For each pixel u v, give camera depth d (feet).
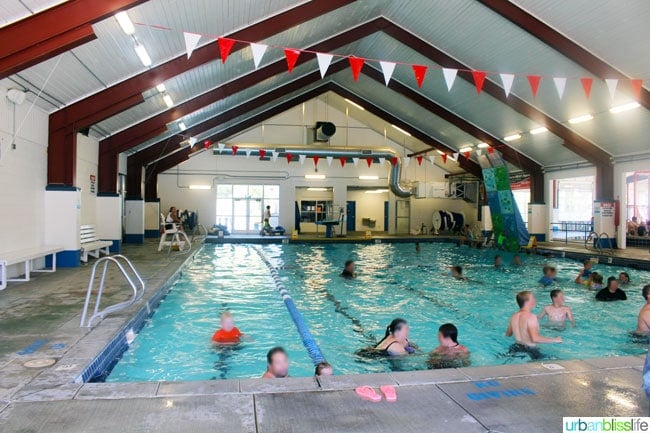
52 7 18.71
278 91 52.49
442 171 77.00
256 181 70.79
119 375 14.12
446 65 41.52
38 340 14.02
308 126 70.23
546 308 21.11
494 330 20.22
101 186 41.60
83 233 35.83
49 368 11.50
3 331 15.01
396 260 44.98
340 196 73.20
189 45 20.25
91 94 29.43
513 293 28.58
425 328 20.57
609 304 24.97
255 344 17.69
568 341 18.42
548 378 11.05
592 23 29.25
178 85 35.09
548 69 36.17
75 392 9.89
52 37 18.81
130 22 21.25
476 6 33.35
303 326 19.76
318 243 61.77
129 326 16.72
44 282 24.48
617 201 47.78
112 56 25.30
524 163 58.39
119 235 42.16
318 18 34.37
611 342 18.33
